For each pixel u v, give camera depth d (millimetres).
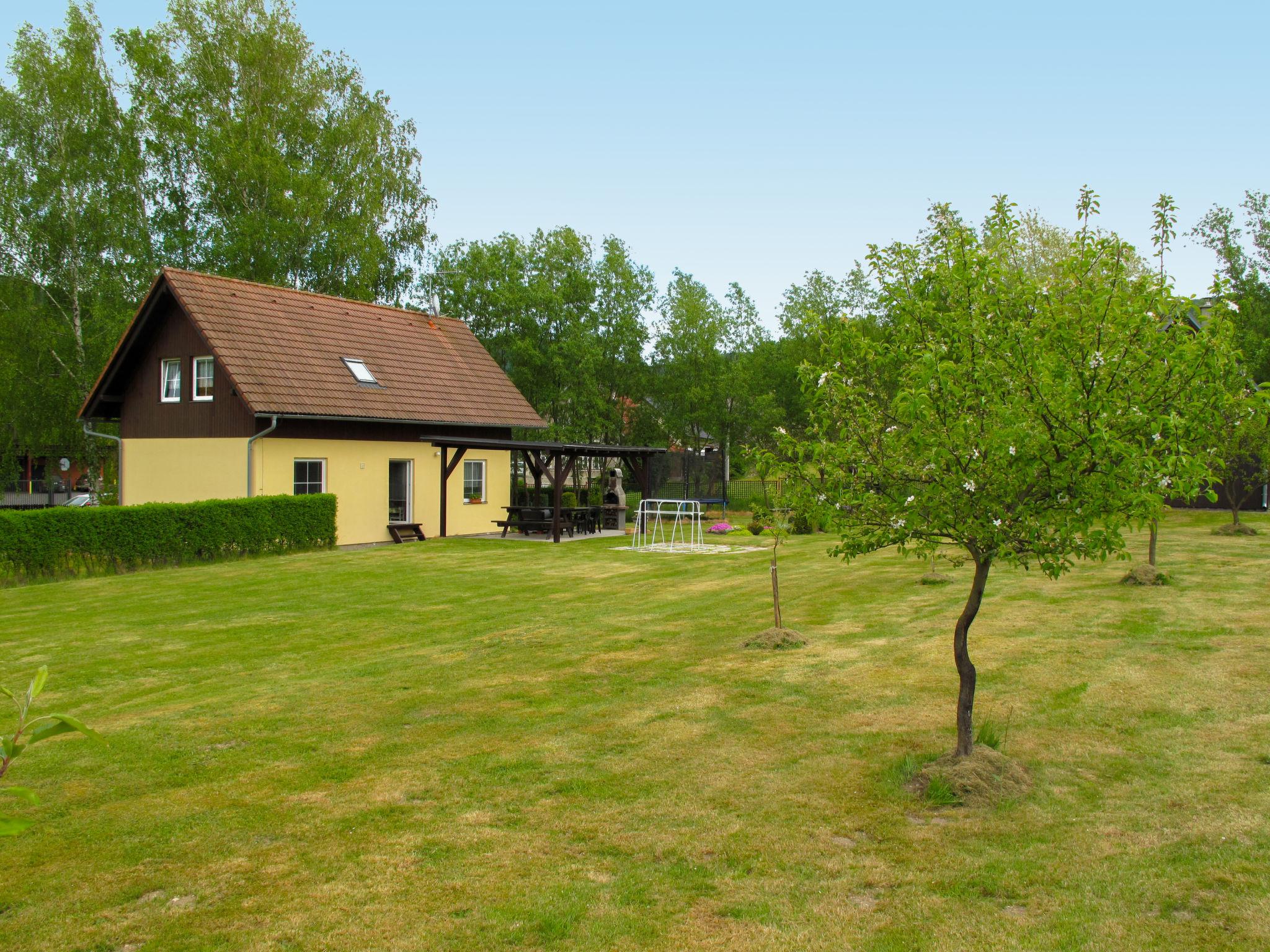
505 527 22219
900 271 5855
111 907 4371
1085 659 8250
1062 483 4938
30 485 46219
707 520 27609
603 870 4602
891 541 5523
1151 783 5461
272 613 11992
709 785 5645
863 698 7320
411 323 25484
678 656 8930
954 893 4289
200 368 20734
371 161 32844
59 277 28781
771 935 3979
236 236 28969
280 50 31438
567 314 33031
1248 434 17750
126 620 11688
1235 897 4145
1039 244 32750
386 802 5527
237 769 6156
